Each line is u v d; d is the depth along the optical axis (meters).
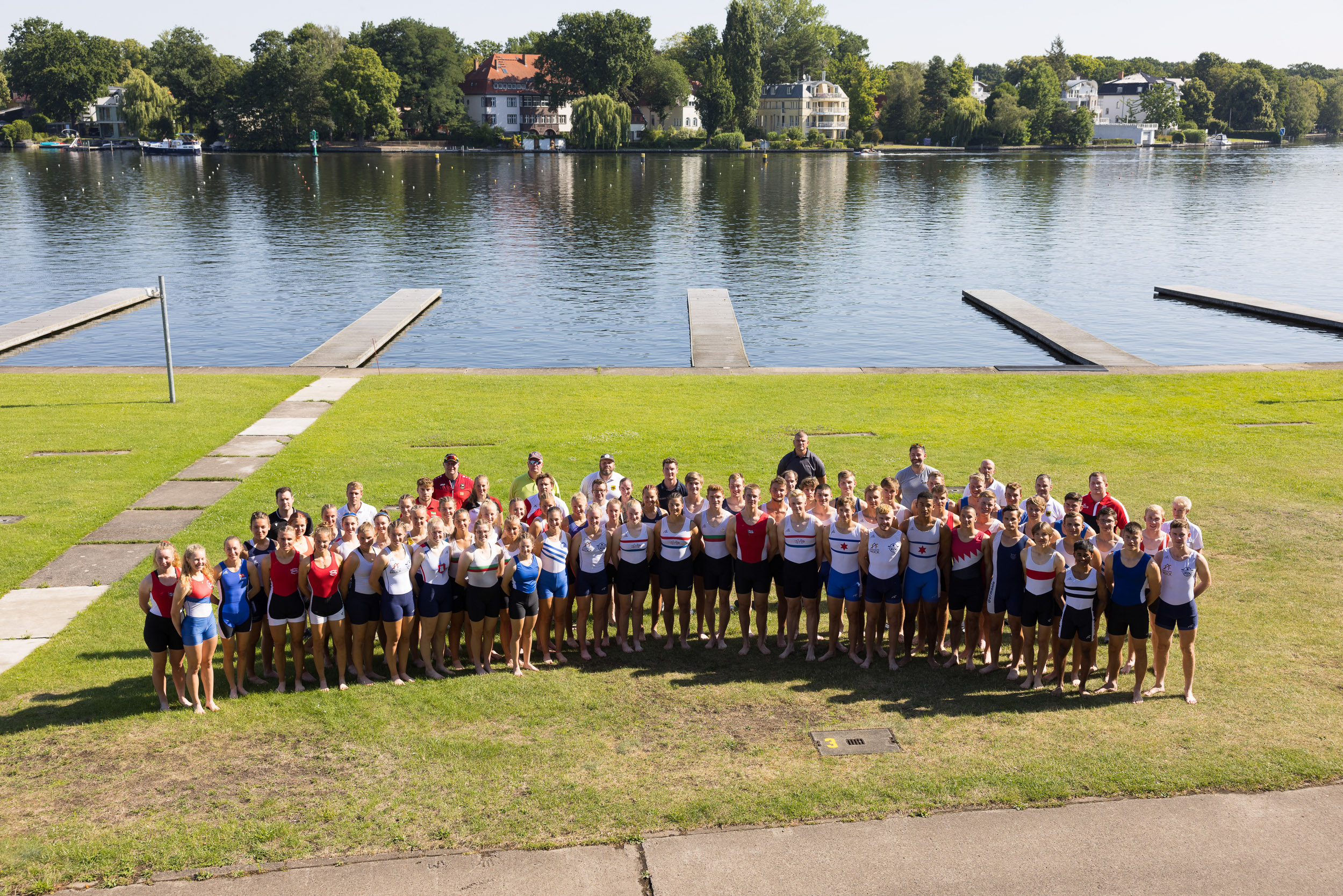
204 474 17.06
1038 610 10.30
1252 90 199.75
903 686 10.64
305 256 52.56
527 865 7.71
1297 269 50.38
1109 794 8.49
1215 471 17.23
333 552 10.46
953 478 16.84
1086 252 55.91
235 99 141.88
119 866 7.66
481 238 60.06
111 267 48.88
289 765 9.09
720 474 17.06
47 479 16.75
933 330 36.53
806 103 169.50
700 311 36.47
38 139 151.38
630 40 142.88
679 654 11.60
